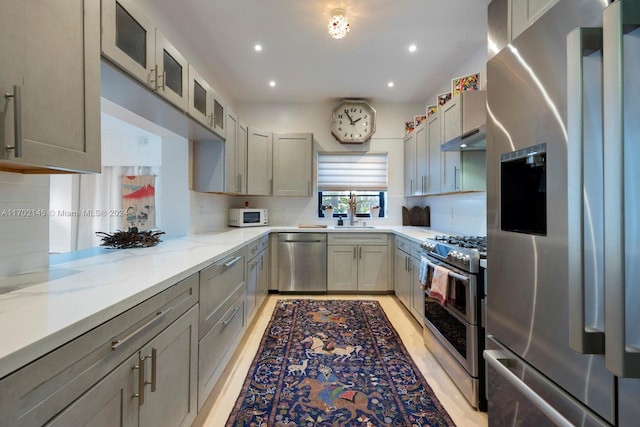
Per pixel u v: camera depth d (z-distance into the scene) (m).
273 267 3.91
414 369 2.12
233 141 3.22
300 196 4.22
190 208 2.93
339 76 3.45
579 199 0.75
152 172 3.71
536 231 1.00
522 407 1.10
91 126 1.10
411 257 3.01
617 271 0.65
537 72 0.97
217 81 3.54
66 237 3.57
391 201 4.39
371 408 1.71
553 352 0.93
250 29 2.54
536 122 0.98
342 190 4.44
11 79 0.82
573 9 0.83
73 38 1.03
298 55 2.97
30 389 0.63
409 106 4.34
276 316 3.12
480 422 1.61
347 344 2.49
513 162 1.11
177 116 2.07
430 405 1.74
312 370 2.10
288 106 4.33
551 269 0.92
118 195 3.68
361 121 4.15
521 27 1.31
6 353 0.58
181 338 1.33
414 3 2.21
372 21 2.43
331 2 2.20
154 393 1.10
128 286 1.06
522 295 1.07
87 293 0.97
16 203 1.23
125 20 1.39
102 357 0.84
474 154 2.63
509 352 1.16
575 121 0.75
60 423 0.70
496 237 1.23
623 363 0.64
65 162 0.99
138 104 1.81
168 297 1.21
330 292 3.95
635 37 0.65
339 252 3.90
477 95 2.49
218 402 1.75
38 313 0.79
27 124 0.87
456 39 2.69
